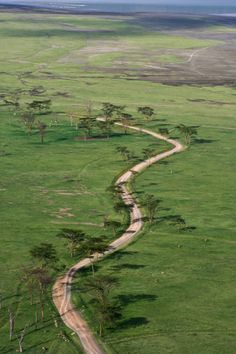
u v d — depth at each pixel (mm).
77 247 96500
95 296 81562
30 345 69750
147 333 71812
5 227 108688
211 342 69500
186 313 76438
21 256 95250
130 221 112188
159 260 93625
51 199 125688
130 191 130375
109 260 94125
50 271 89875
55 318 76188
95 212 117812
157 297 81000
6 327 74062
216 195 126875
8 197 126750
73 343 70000
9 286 84812
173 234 104938
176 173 143875
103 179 139750
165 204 121125
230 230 106688
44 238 103500
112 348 68688
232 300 80125
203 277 87312
